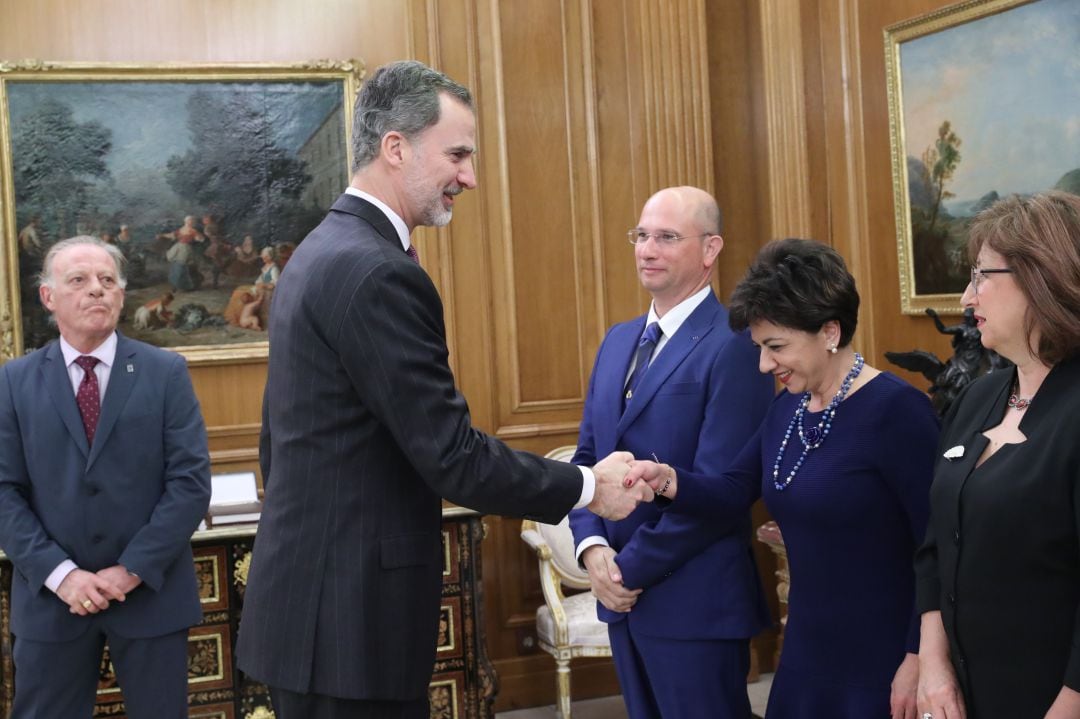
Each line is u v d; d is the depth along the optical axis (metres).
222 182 4.95
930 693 2.02
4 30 4.76
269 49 5.00
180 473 3.62
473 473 2.19
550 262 5.34
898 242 4.46
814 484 2.31
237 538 4.16
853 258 4.79
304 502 2.20
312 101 5.02
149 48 4.88
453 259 5.21
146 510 3.61
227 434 4.98
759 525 5.46
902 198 4.43
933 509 2.06
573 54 5.33
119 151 4.84
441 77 2.33
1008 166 3.91
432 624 2.29
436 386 2.16
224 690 4.18
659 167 5.34
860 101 4.70
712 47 5.40
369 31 5.11
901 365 3.72
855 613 2.28
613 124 5.40
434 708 4.34
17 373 3.63
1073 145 3.63
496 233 5.27
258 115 4.96
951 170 4.17
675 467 2.81
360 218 2.29
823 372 2.35
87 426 3.62
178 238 4.91
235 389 5.00
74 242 3.66
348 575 2.17
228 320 4.98
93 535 3.54
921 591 2.12
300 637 2.18
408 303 2.16
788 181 5.05
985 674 1.94
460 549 4.36
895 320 4.58
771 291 2.30
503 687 5.25
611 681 5.40
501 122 5.23
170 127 4.89
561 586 5.31
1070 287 1.87
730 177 5.43
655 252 2.91
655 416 2.86
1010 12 3.85
